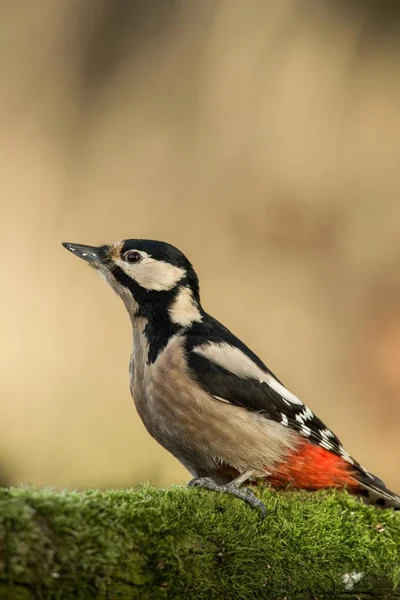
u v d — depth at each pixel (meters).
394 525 5.81
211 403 6.82
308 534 5.56
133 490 5.14
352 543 5.67
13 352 13.48
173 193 14.52
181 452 7.04
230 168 14.50
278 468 6.94
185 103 14.85
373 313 14.03
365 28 14.86
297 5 14.86
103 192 14.58
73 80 15.09
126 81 15.07
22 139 14.75
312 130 14.50
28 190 14.49
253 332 14.01
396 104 14.57
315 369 13.93
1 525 4.05
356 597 5.64
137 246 7.44
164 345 7.07
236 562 5.18
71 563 4.22
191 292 7.43
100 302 13.79
